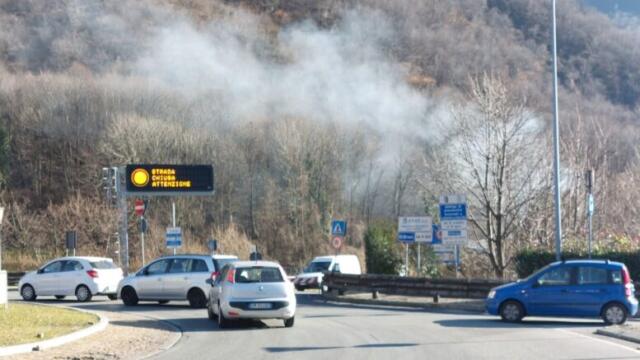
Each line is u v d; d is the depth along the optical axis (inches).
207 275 1221.1
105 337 826.8
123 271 1658.5
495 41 3708.2
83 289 1374.3
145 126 3051.2
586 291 956.0
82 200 3102.9
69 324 896.3
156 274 1244.5
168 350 729.6
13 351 696.4
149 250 2790.4
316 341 784.3
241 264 941.8
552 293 965.2
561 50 3380.9
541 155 1823.3
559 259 1214.9
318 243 3019.2
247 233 3144.7
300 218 3058.6
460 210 1315.2
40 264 2792.8
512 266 1758.1
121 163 2960.1
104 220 2896.2
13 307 1072.2
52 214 3038.9
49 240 2960.1
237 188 3186.5
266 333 866.1
